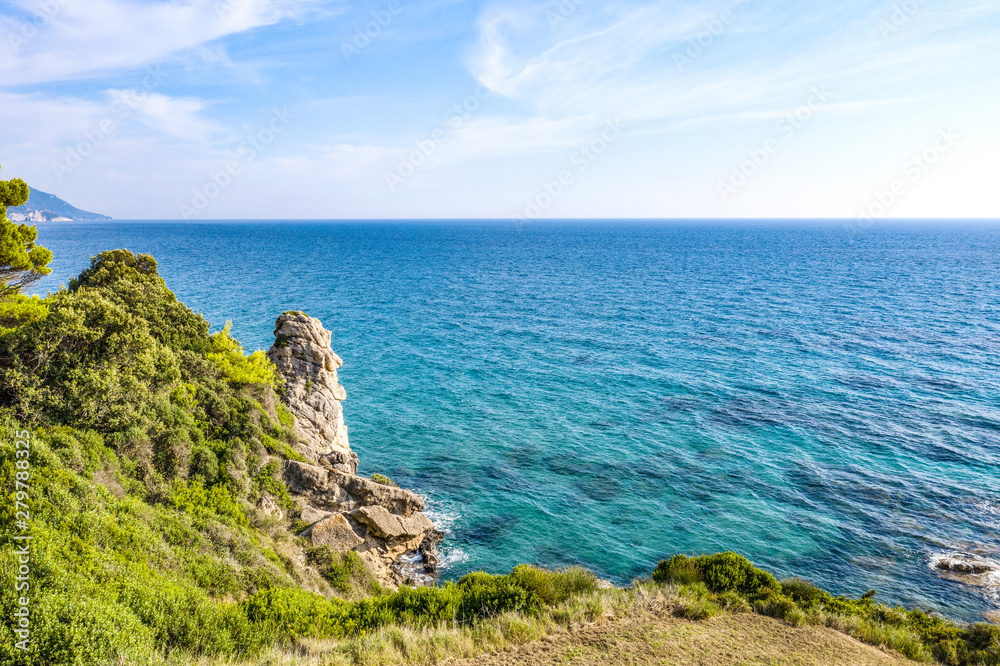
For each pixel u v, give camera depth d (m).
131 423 21.86
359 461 40.09
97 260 39.50
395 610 16.80
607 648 14.61
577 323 85.69
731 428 45.81
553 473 38.56
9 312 25.56
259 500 25.59
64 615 11.71
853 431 44.97
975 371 59.78
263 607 15.80
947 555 29.73
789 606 18.44
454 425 46.50
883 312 92.00
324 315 89.44
